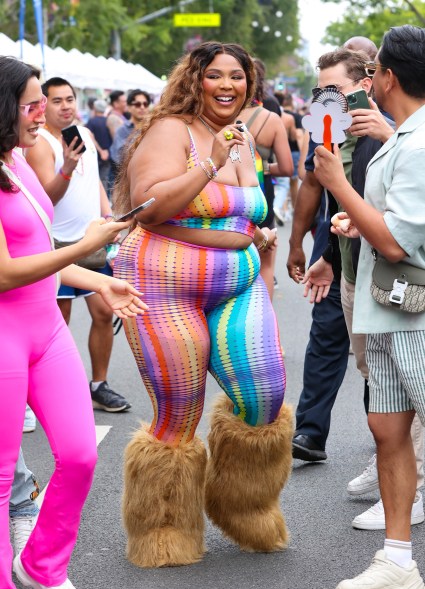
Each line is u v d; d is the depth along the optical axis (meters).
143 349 4.38
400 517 4.11
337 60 5.29
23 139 3.71
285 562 4.51
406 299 3.87
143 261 4.35
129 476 4.45
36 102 3.68
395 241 3.79
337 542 4.75
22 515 4.53
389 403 4.10
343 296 5.21
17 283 3.58
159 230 4.36
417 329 3.94
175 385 4.38
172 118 4.37
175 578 4.33
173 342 4.34
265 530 4.53
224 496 4.51
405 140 3.85
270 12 71.56
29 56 18.67
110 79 23.67
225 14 61.75
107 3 37.06
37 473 5.86
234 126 4.16
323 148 3.87
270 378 4.36
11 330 3.68
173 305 4.36
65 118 6.77
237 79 4.38
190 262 4.32
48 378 3.79
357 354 5.39
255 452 4.43
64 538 3.89
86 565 4.50
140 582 4.30
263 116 7.73
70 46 33.84
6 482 3.71
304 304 11.64
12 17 31.08
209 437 4.56
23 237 3.69
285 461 4.51
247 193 4.43
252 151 4.61
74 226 6.74
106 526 5.00
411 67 3.85
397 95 3.92
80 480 3.82
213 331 4.43
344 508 5.21
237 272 4.38
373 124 4.19
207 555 4.59
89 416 3.85
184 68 4.39
